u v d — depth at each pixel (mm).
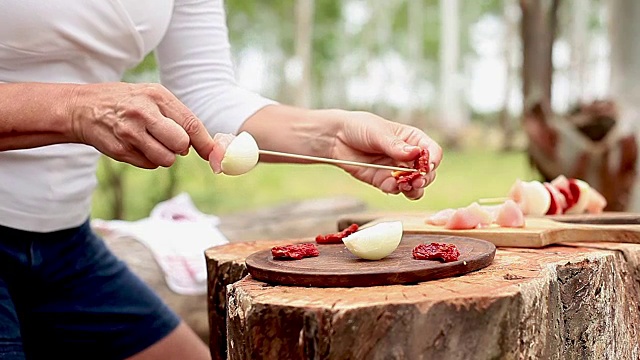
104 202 4980
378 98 22578
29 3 1339
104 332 1770
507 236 1573
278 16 18844
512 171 11445
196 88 1782
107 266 1783
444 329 1065
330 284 1169
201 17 1780
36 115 1178
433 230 1656
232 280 1525
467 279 1207
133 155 1189
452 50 19719
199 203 6391
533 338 1170
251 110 1723
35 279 1606
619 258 1542
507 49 16891
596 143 2703
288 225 3162
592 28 13211
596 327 1411
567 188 2025
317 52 21531
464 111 22906
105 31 1469
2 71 1419
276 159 1710
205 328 2672
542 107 2830
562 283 1361
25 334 1688
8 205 1488
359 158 1629
